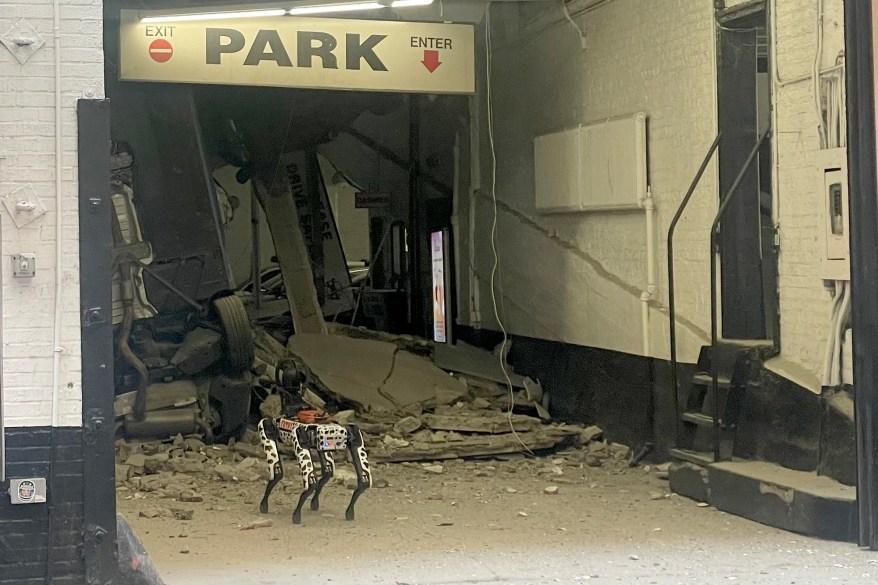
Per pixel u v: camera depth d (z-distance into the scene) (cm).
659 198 992
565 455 1077
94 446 545
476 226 1455
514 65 1318
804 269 789
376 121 1703
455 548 693
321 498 874
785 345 819
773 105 822
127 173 1073
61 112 544
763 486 764
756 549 684
